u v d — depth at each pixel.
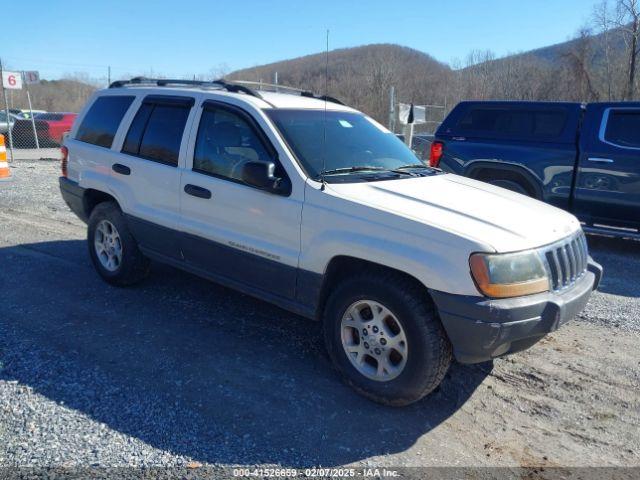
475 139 8.33
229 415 3.27
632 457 3.08
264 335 4.40
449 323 3.10
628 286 6.05
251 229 3.99
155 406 3.32
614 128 7.33
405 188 3.83
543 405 3.57
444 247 3.12
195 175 4.36
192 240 4.42
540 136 7.83
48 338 4.15
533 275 3.16
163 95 4.87
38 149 20.02
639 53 25.62
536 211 3.77
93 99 5.65
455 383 3.79
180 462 2.83
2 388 3.42
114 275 5.21
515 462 3.00
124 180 4.98
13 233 7.27
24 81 17.36
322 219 3.58
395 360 3.45
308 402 3.46
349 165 4.05
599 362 4.17
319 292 3.69
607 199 7.36
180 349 4.09
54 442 2.93
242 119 4.16
